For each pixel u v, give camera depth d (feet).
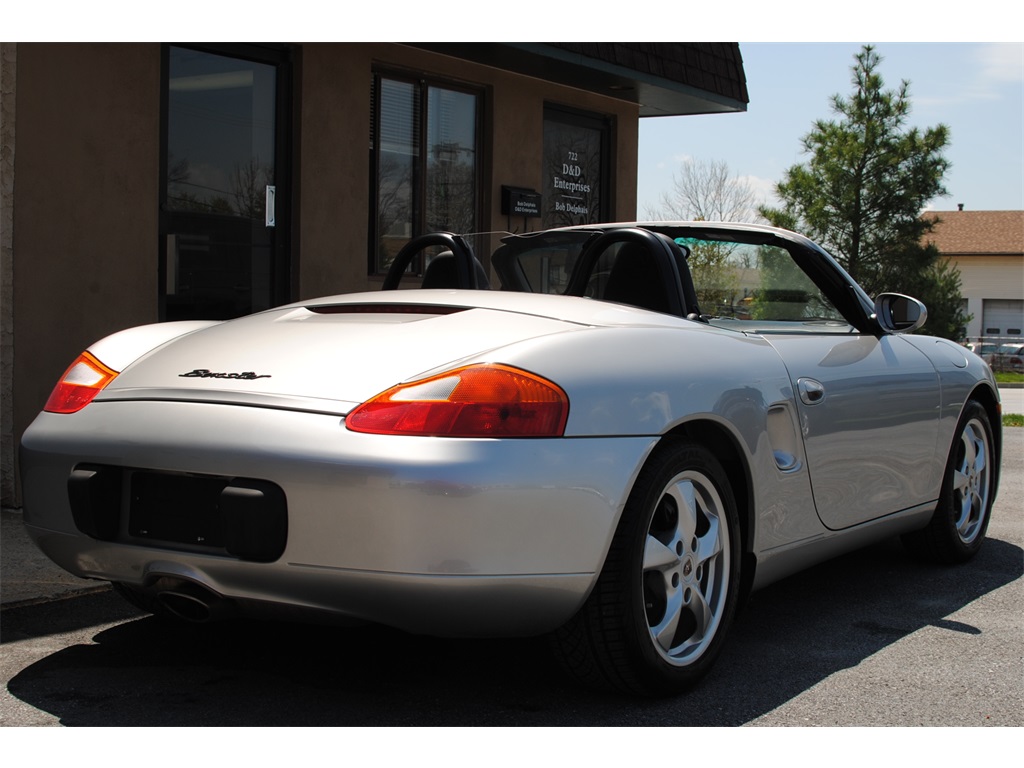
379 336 9.32
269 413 8.50
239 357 9.39
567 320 9.82
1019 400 61.93
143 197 18.98
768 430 10.62
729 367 10.34
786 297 13.25
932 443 13.97
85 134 18.03
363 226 23.71
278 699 9.36
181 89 20.31
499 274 14.34
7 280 16.97
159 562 8.84
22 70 17.10
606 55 27.50
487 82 27.30
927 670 10.53
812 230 80.02
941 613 12.66
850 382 12.17
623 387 9.02
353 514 8.02
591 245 12.48
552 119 30.14
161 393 9.16
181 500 8.83
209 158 20.89
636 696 9.48
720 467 10.01
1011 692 9.93
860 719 9.18
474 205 27.84
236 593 8.60
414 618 8.20
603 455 8.64
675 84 29.99
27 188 17.21
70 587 12.76
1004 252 167.63
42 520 9.55
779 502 10.87
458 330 9.35
